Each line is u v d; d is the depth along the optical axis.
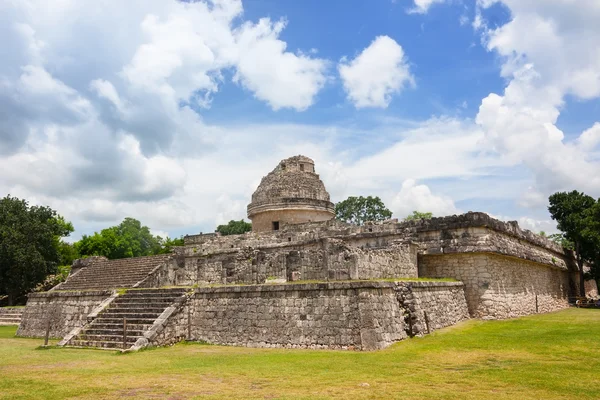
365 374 10.88
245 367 12.02
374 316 15.06
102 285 34.78
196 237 42.78
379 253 19.73
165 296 19.88
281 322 16.39
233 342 17.33
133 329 18.08
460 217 23.78
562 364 11.87
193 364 12.78
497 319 22.52
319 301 15.77
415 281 18.47
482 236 23.12
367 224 29.12
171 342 17.73
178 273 27.70
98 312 20.09
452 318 20.56
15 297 41.97
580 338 15.85
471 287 23.08
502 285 24.28
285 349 15.57
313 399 8.52
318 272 19.09
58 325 23.05
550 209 40.88
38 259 39.53
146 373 11.44
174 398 8.75
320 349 15.17
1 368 12.51
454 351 14.10
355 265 17.45
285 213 37.94
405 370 11.34
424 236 24.94
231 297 17.95
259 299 17.17
